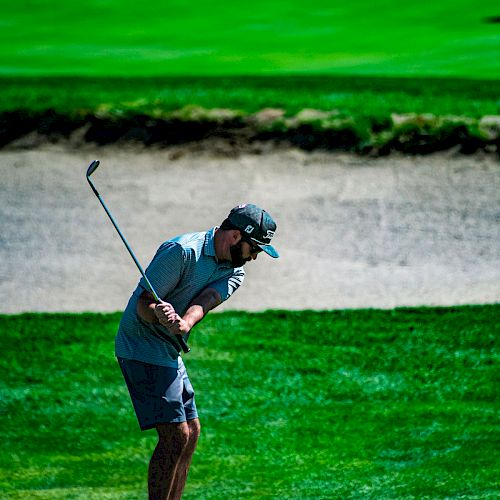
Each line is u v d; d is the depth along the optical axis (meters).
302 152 52.81
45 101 55.75
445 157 52.41
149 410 19.00
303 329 35.72
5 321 36.62
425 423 28.17
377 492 23.02
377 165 51.97
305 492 23.16
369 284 41.44
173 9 80.81
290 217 47.69
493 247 44.91
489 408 29.39
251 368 32.38
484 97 57.19
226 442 27.05
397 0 81.94
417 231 46.41
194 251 18.75
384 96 57.06
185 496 23.08
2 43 71.75
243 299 39.97
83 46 71.44
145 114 54.72
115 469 25.42
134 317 18.94
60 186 50.81
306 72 64.62
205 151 53.31
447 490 22.97
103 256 44.81
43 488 23.94
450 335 35.09
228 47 71.00
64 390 31.17
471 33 73.25
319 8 80.25
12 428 28.47
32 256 44.72
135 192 50.31
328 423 28.36
